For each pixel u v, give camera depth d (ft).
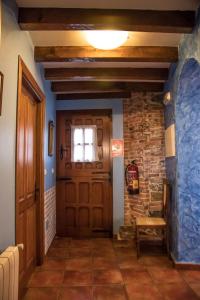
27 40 7.72
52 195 12.98
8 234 5.89
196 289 8.10
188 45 7.73
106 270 9.54
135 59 8.97
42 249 10.14
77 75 10.67
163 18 6.91
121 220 13.71
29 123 9.04
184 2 6.64
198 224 9.49
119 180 13.79
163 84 12.41
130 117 13.75
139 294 7.80
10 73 6.00
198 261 9.54
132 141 13.62
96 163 14.11
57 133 14.29
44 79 10.71
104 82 12.40
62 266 9.93
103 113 14.08
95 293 7.88
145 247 12.07
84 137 14.15
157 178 12.97
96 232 13.99
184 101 9.46
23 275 8.06
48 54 8.71
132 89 12.43
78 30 7.17
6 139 5.71
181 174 9.61
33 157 9.69
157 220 11.19
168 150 11.76
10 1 6.06
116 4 6.68
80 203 14.17
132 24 6.86
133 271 9.44
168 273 9.24
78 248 12.05
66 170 14.24
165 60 9.04
